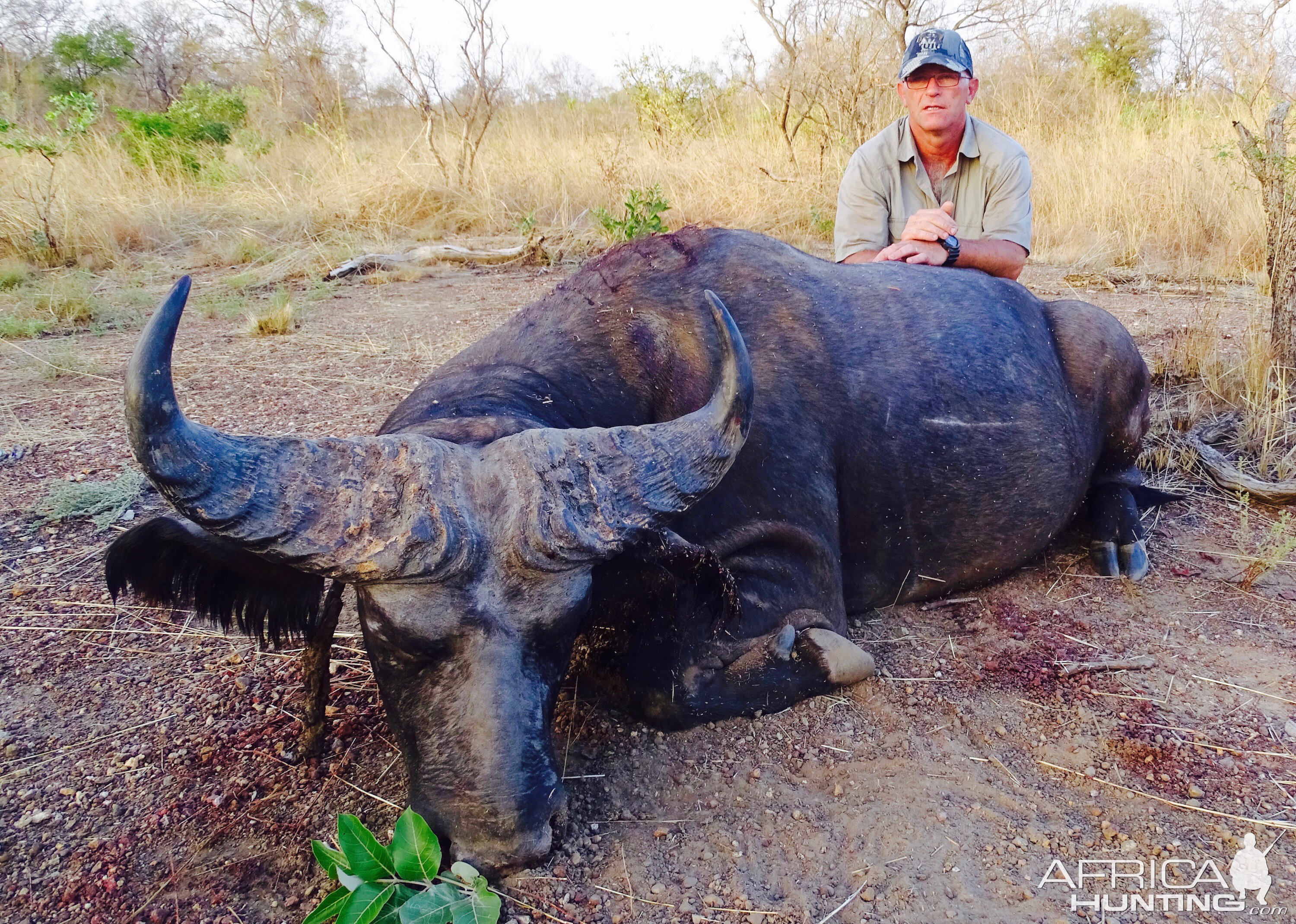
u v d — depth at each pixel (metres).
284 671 3.40
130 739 3.07
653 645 3.07
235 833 2.67
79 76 22.61
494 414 2.74
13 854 2.62
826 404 3.52
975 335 3.92
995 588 4.05
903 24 12.86
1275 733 3.02
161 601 2.59
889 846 2.60
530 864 2.28
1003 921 2.36
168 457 2.01
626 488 2.34
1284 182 5.39
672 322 3.40
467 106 14.34
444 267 10.06
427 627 2.19
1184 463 4.95
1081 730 3.07
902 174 5.25
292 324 7.69
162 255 10.64
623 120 16.70
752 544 3.29
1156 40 18.83
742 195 11.01
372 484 2.19
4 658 3.50
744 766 2.93
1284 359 5.50
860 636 3.67
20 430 5.58
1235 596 3.84
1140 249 9.46
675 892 2.45
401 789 2.79
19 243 10.09
